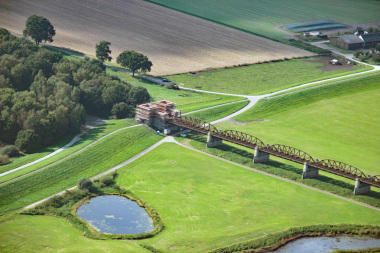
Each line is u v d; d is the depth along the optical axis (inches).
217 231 6437.0
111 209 6988.2
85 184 7411.4
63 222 6584.6
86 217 6766.7
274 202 7249.0
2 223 6422.2
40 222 6515.8
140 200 7219.5
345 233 6525.6
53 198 7057.1
